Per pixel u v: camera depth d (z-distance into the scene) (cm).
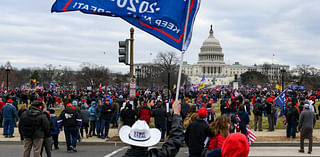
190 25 1026
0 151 1736
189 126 1046
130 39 1897
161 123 2047
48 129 1256
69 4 1095
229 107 1812
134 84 1941
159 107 2078
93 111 2197
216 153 733
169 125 2062
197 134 1020
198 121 1039
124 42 1802
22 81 14775
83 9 1092
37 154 1228
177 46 1038
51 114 1759
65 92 5934
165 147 565
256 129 2669
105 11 1078
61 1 1095
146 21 1054
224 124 1000
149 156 532
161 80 11962
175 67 12562
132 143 510
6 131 2162
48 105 4269
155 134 537
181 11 1034
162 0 1056
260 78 17212
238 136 532
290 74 17662
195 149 1018
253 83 16012
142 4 1055
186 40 1029
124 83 13912
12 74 12769
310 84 13475
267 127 2875
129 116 1942
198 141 1019
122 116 1945
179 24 1036
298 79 16388
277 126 2928
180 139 583
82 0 1096
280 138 2180
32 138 1236
